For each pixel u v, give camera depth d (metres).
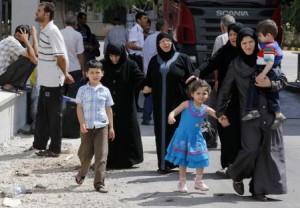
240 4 23.44
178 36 23.70
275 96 10.50
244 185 11.96
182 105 11.14
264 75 10.25
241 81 10.60
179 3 23.86
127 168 13.25
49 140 15.29
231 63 10.81
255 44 10.55
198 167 11.11
